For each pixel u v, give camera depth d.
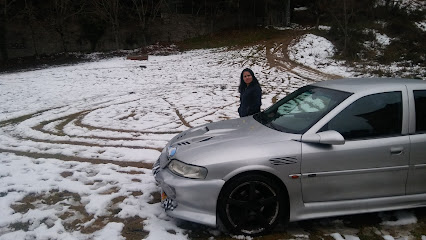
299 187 3.09
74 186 4.33
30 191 4.20
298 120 3.52
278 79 14.98
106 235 3.17
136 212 3.61
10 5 27.22
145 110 9.18
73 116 8.75
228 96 11.09
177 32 36.56
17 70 20.39
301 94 4.05
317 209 3.14
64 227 3.36
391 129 3.27
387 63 21.16
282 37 34.22
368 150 3.14
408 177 3.25
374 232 3.18
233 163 3.03
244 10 40.78
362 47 26.94
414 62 21.22
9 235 3.20
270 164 3.03
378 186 3.21
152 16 34.38
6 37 26.55
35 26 28.09
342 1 30.33
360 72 16.56
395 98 3.37
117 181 4.52
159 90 12.61
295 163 3.06
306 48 27.34
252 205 3.05
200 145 3.36
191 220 3.04
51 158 5.54
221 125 4.02
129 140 6.50
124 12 33.03
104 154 5.66
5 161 5.40
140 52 29.30
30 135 7.00
